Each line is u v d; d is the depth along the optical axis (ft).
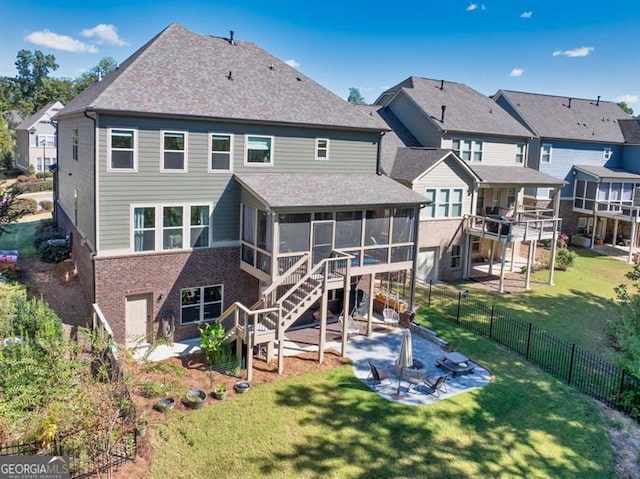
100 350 38.75
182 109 57.00
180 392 43.19
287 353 57.11
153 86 58.39
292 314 52.08
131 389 40.55
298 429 41.73
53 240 82.89
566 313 76.07
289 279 57.41
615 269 104.01
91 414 33.73
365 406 45.85
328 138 69.62
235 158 61.98
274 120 63.05
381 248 63.87
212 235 61.52
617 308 73.67
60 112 76.69
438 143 96.17
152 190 56.90
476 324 68.69
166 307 59.06
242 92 65.46
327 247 59.98
